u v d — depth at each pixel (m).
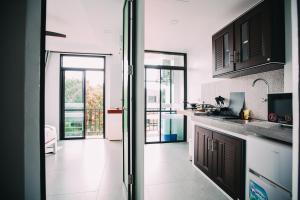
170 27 3.12
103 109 5.28
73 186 2.32
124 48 2.12
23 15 0.89
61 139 5.00
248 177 1.62
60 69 5.01
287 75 1.77
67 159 3.35
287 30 1.77
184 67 4.65
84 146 4.29
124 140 2.11
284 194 1.22
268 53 1.76
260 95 2.32
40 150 0.90
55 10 2.73
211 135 2.32
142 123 1.54
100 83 5.31
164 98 4.84
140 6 1.55
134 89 1.67
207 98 3.61
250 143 1.60
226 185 2.00
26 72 0.89
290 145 1.27
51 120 4.91
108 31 3.37
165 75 4.86
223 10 2.53
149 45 4.13
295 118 0.68
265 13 1.79
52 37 3.84
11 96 0.87
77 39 3.96
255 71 2.27
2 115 0.86
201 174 2.67
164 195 2.09
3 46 0.86
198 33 3.43
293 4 0.69
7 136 0.87
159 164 3.08
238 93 2.67
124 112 2.11
